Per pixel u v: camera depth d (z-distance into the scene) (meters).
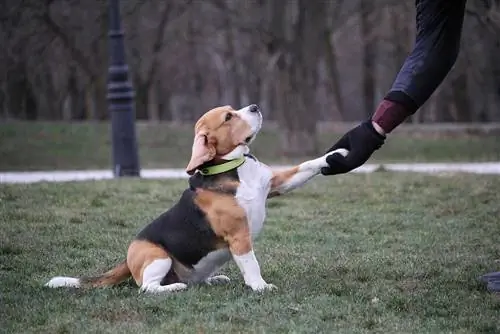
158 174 19.27
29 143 29.58
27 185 13.67
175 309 6.52
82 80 43.75
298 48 27.67
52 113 46.72
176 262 7.18
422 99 7.25
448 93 42.16
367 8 31.22
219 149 6.99
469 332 5.99
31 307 6.69
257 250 9.21
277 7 27.59
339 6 31.25
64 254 8.88
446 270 8.15
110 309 6.52
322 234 10.12
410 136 31.88
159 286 7.03
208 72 52.88
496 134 31.83
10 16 29.28
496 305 6.67
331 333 5.93
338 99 38.50
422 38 7.30
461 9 7.26
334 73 38.16
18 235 9.77
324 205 12.22
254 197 6.95
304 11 27.64
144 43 36.41
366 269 8.09
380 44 44.62
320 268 8.20
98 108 39.53
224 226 6.91
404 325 6.14
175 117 61.44
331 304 6.68
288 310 6.47
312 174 7.20
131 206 11.83
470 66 33.47
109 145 30.36
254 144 31.11
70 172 22.05
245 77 47.62
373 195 12.91
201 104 55.22
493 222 10.80
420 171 16.52
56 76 45.50
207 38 39.19
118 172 17.38
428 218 11.20
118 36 17.33
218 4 29.12
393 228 10.53
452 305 6.71
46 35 33.81
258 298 6.76
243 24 28.50
